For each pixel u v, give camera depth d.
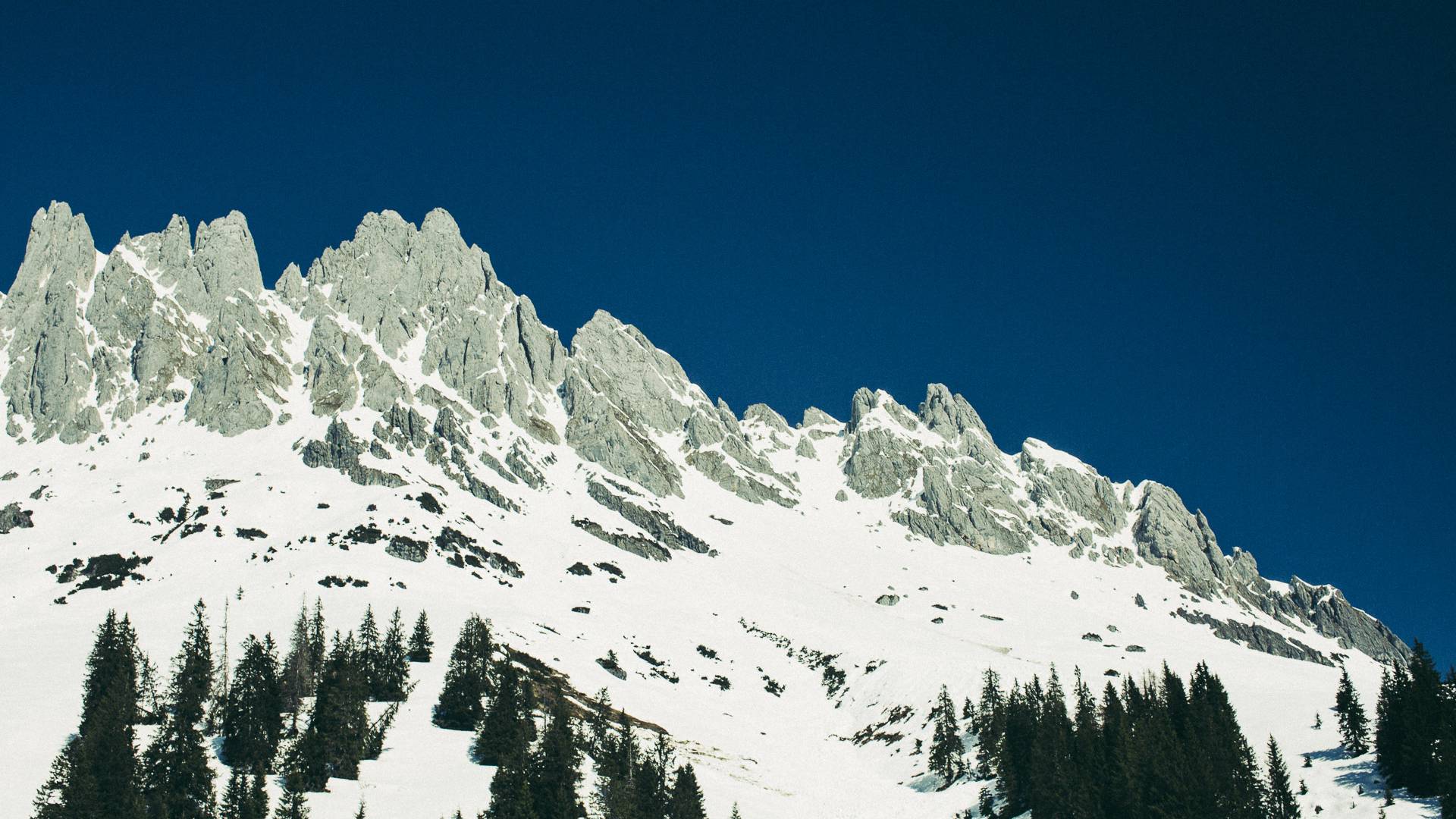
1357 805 120.44
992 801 152.12
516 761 131.38
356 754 136.50
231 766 135.88
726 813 146.25
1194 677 159.25
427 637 190.38
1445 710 122.25
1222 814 115.44
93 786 113.69
